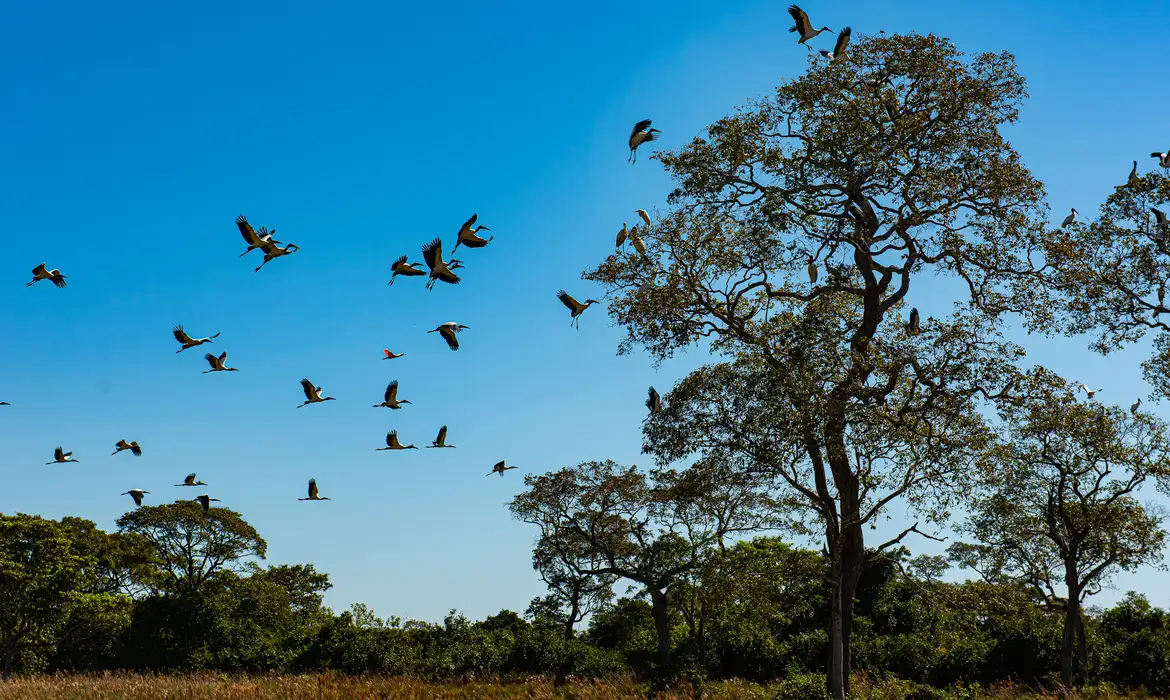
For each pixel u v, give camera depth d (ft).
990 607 88.53
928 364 77.41
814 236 84.28
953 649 125.90
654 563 142.00
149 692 89.30
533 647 147.02
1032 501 109.29
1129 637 124.77
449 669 141.79
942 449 76.02
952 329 76.89
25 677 126.93
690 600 137.08
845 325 88.38
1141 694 99.35
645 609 161.07
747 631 134.72
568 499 150.51
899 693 87.86
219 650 161.17
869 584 150.71
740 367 82.23
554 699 101.24
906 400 79.46
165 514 183.62
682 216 86.33
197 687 92.89
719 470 85.40
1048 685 110.01
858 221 84.17
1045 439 103.65
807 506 85.25
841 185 83.35
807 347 78.84
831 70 84.12
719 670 133.28
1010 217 82.17
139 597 181.16
